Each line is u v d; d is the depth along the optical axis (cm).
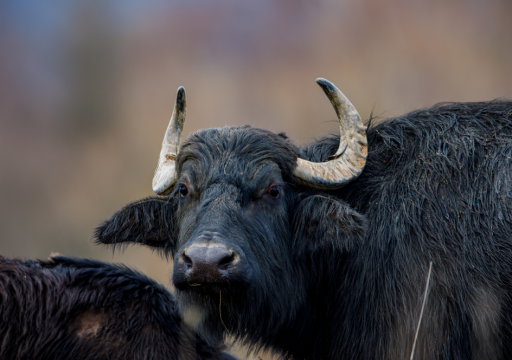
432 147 1617
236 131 1585
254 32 9400
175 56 9338
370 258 1571
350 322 1598
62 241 4369
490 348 1482
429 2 6819
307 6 9069
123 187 5162
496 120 1636
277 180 1537
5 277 1425
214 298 1462
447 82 5506
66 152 6550
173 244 1692
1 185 5484
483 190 1519
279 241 1552
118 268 1616
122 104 7762
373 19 6969
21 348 1361
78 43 9794
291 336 1702
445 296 1466
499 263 1469
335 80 5969
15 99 8625
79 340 1383
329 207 1529
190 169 1529
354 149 1620
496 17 6300
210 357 1496
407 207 1549
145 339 1416
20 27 11625
